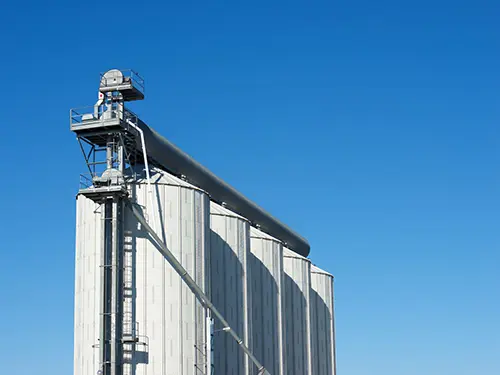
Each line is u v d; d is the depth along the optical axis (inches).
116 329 2679.6
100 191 2714.1
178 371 2768.2
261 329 3592.5
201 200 3004.4
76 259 2947.8
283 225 4439.0
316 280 4471.0
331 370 4409.5
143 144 2851.9
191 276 2896.2
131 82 2815.0
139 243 2787.9
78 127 2746.1
